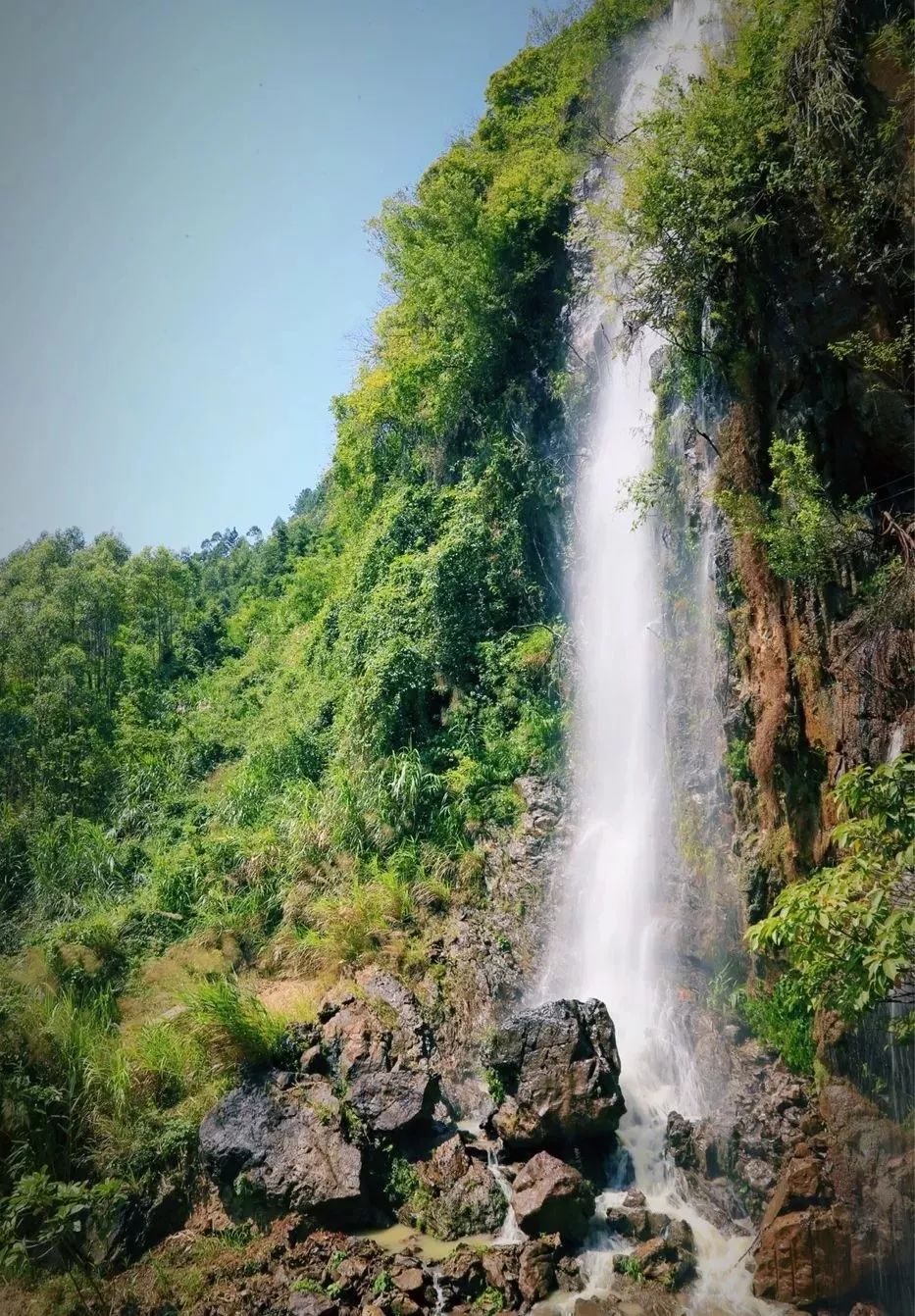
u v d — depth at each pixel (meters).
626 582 14.46
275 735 20.64
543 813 14.28
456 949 12.62
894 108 7.77
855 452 8.87
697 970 10.92
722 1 11.35
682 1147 8.88
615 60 18.67
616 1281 7.70
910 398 8.03
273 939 14.05
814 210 8.65
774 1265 7.36
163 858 17.97
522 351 18.53
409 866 14.23
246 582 49.81
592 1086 8.93
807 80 8.43
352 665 19.06
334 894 14.35
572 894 13.05
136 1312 8.02
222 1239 8.79
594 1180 8.89
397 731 16.66
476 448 18.94
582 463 16.47
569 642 15.84
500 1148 9.29
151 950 14.95
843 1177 7.50
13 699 27.22
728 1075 9.43
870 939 6.30
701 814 11.39
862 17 8.15
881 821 6.45
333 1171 8.77
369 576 20.17
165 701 31.19
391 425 22.33
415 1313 7.43
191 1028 11.05
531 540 17.36
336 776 16.64
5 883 19.42
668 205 9.54
